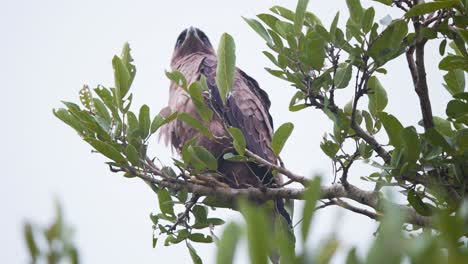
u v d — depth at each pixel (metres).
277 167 9.45
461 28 8.10
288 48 9.00
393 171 8.29
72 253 2.84
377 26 8.41
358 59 8.62
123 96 9.12
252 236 2.57
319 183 2.68
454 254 2.54
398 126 8.12
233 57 8.94
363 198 8.80
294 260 2.61
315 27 8.67
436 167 8.11
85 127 9.26
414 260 2.51
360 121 9.48
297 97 9.20
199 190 9.81
